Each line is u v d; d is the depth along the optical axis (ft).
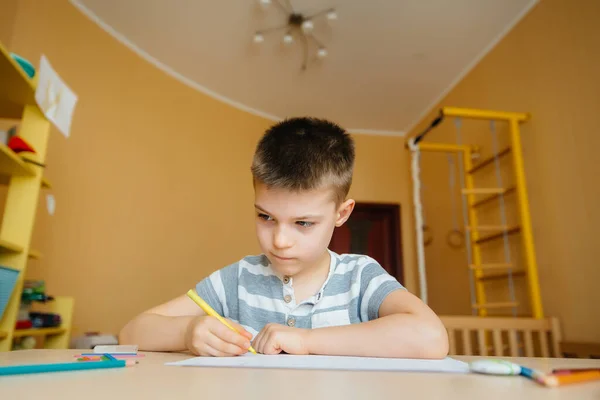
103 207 8.72
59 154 7.89
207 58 10.41
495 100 9.22
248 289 3.12
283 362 1.66
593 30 6.76
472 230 8.32
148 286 9.46
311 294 2.99
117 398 0.98
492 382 1.27
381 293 2.70
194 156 11.10
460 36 9.30
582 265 6.71
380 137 14.01
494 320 6.61
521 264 8.10
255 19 8.98
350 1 8.30
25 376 1.28
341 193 2.68
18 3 7.18
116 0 8.54
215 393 1.04
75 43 8.45
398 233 13.25
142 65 10.14
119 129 9.32
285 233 2.47
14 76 4.24
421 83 11.23
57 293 7.59
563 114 7.25
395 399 1.01
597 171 6.52
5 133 4.85
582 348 6.33
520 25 8.51
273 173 2.42
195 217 10.83
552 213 7.36
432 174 12.12
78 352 2.15
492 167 9.12
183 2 8.54
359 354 2.03
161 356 2.03
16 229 4.65
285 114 13.09
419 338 2.04
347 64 10.48
